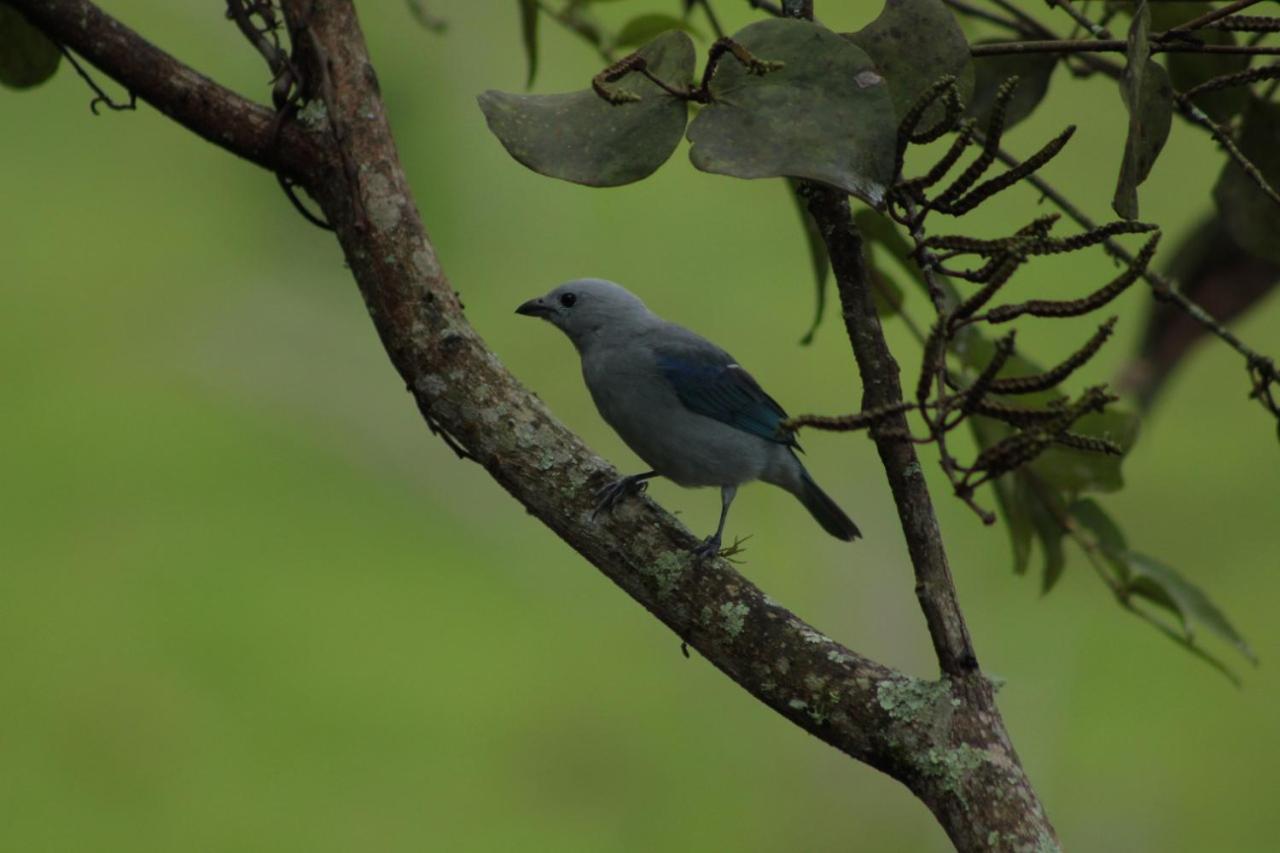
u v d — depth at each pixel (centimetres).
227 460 1583
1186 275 680
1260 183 490
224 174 1802
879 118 425
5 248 1727
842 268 466
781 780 1343
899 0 464
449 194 1636
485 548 1546
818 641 473
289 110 553
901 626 1481
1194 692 1412
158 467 1580
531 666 1416
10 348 1648
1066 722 1379
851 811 1347
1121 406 678
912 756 441
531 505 515
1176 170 1405
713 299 1588
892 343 1453
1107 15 612
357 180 538
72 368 1630
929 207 421
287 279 1741
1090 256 1480
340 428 1642
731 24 1369
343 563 1499
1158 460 1545
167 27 1714
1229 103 595
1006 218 1409
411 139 1645
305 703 1365
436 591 1480
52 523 1498
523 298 1633
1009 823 425
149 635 1407
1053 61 617
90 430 1605
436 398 522
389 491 1603
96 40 555
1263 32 462
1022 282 1477
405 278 529
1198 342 684
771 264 1596
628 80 454
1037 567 1462
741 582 492
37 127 1789
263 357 1695
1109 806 1323
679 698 1399
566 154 451
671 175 1641
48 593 1453
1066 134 410
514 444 516
